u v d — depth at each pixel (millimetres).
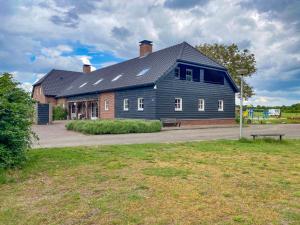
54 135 16016
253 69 41062
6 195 5203
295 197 4832
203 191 5121
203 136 15547
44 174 6523
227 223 3807
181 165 7297
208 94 27516
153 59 27906
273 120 38406
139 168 6922
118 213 4176
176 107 24984
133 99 25375
